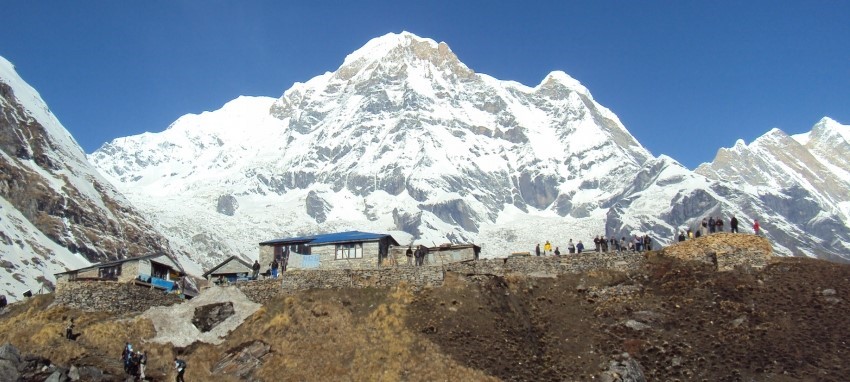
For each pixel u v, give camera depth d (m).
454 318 70.50
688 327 67.31
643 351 64.81
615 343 66.44
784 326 65.12
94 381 60.28
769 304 68.75
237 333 72.31
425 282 77.56
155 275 93.88
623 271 78.62
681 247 79.19
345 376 63.38
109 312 78.62
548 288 77.06
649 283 75.56
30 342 70.19
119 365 65.62
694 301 70.69
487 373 62.25
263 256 94.19
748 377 59.44
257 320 73.88
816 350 61.41
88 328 73.00
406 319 71.06
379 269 79.38
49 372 60.28
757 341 63.59
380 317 71.56
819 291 69.38
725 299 70.31
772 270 74.56
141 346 70.69
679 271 76.06
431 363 63.62
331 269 80.88
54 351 67.38
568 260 80.00
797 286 70.81
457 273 77.69
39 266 159.50
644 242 85.56
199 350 70.06
